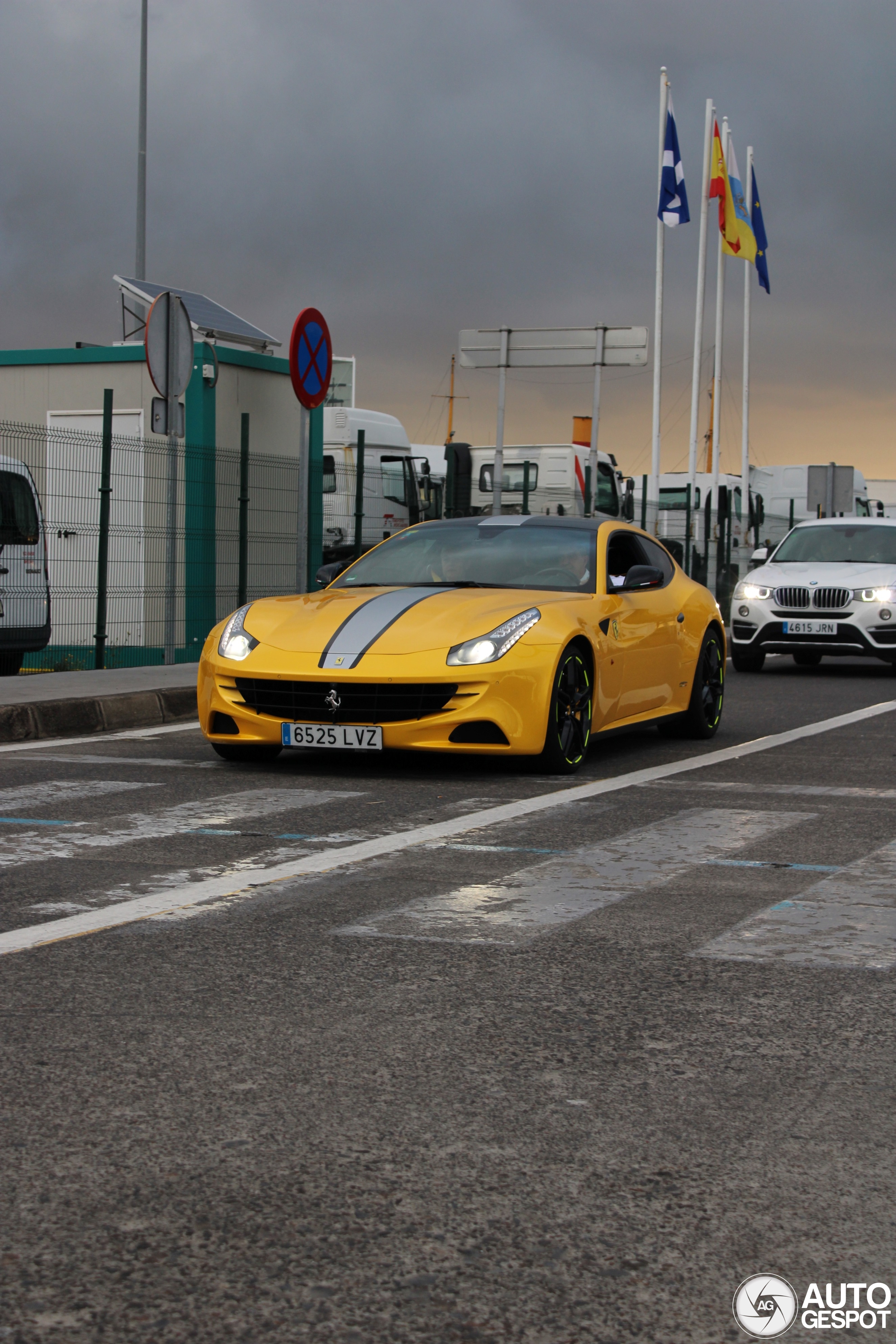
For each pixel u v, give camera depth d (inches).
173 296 474.3
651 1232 95.6
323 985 150.9
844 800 274.5
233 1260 91.1
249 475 577.6
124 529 527.8
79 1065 126.2
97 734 381.7
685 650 362.6
